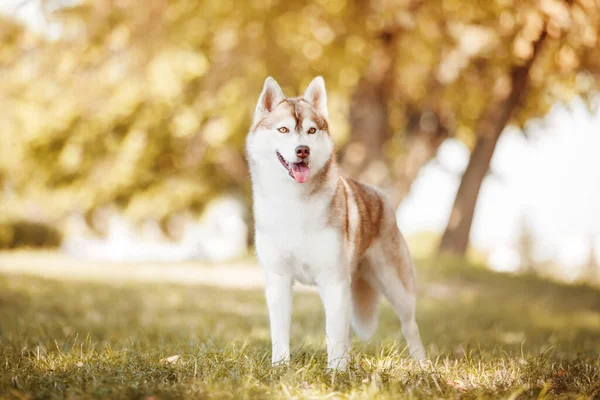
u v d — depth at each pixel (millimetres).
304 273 3949
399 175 16609
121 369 3439
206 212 19812
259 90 11141
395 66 12109
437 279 11500
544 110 13758
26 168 17797
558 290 12133
